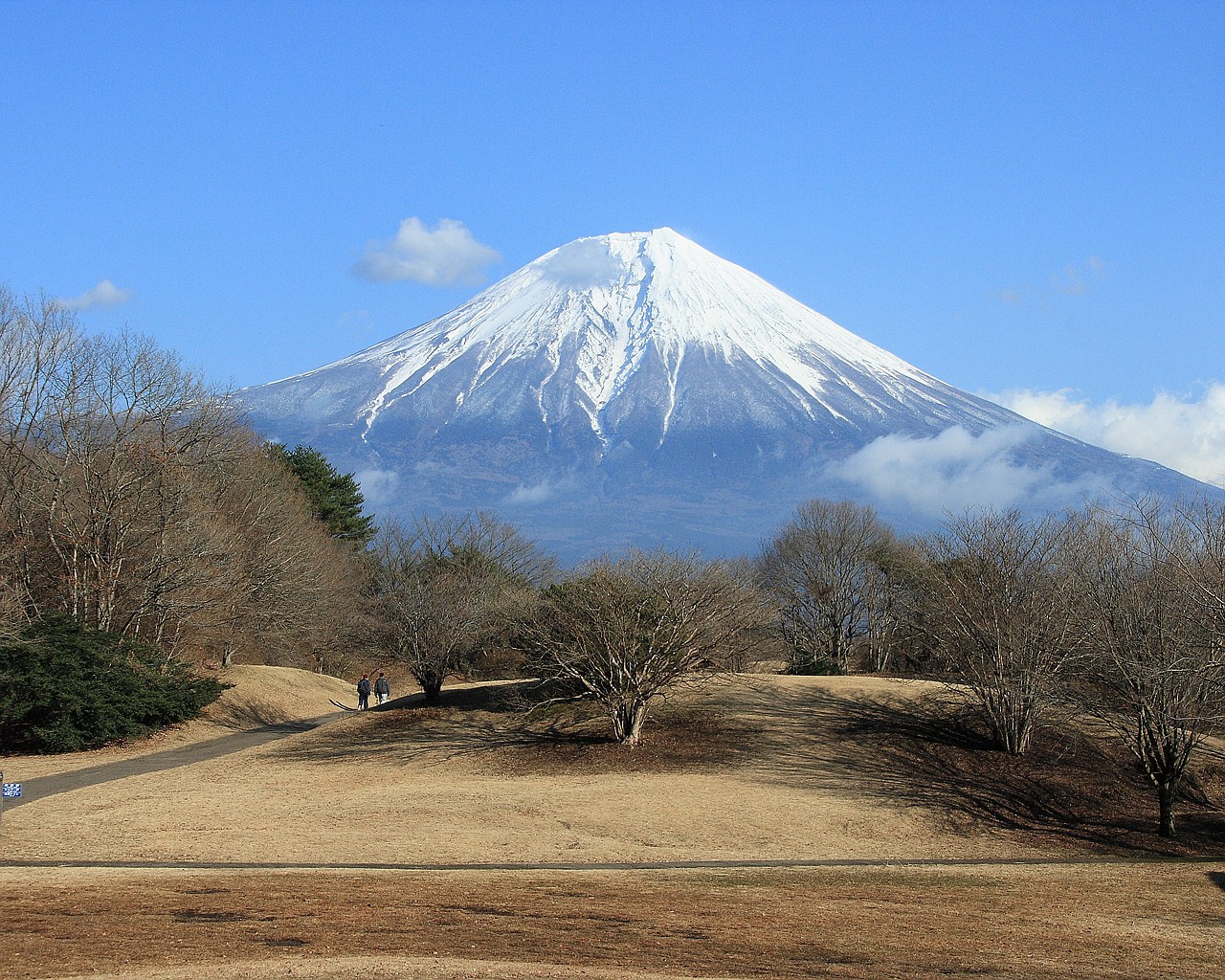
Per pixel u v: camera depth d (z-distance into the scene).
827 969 16.27
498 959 15.86
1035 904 23.11
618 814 31.53
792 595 79.00
